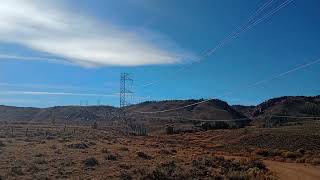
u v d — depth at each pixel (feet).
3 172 123.65
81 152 186.50
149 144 293.43
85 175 130.62
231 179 152.66
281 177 170.30
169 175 140.56
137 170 141.28
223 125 590.96
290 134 357.61
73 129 392.68
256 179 155.84
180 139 414.82
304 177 175.32
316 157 266.98
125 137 373.20
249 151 316.60
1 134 272.92
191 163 175.11
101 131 417.69
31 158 156.35
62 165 145.48
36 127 404.57
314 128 413.39
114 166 150.92
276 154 292.61
